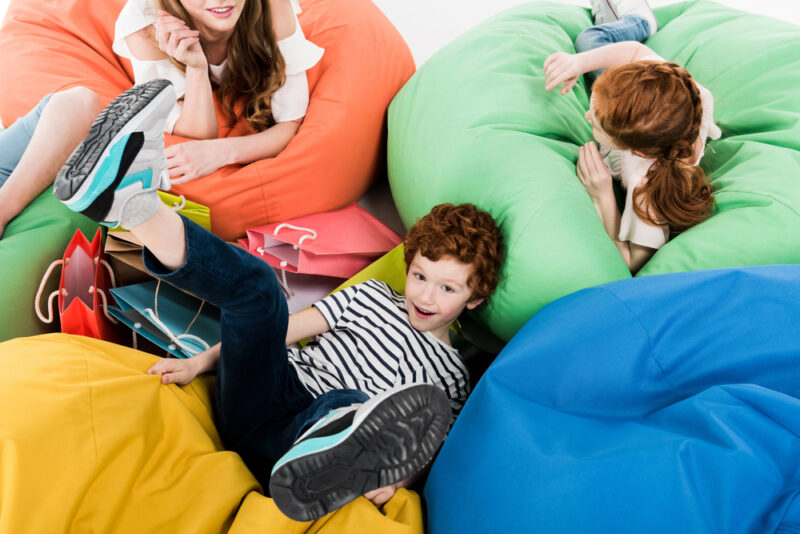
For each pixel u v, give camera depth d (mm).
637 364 1053
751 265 1200
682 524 836
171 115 1667
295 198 1699
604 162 1534
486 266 1306
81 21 1800
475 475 1025
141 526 980
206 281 956
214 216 1635
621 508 874
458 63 1668
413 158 1637
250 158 1653
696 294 1064
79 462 922
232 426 1201
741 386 938
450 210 1353
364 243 1719
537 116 1521
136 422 1021
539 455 968
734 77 1659
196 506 1001
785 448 880
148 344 1518
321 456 935
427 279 1332
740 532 832
